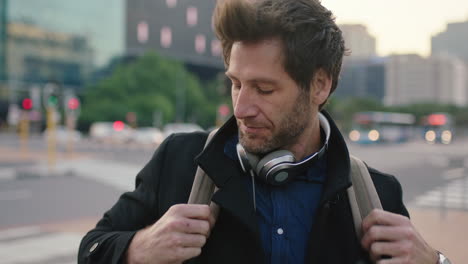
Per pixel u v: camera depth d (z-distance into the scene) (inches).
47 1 2433.6
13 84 2343.8
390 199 54.9
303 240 48.6
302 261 48.1
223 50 47.3
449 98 6461.6
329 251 47.8
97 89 2364.7
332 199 48.7
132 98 2327.8
